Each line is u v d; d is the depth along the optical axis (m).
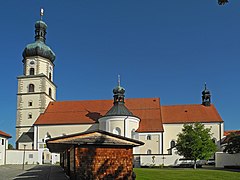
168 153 72.75
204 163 68.81
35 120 84.00
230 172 43.72
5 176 38.50
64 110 84.81
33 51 86.44
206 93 85.69
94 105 86.06
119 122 71.88
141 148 74.94
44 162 78.06
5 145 74.94
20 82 86.00
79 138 26.88
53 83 91.19
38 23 89.12
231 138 63.00
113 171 25.98
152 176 36.38
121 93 75.12
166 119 81.75
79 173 25.59
